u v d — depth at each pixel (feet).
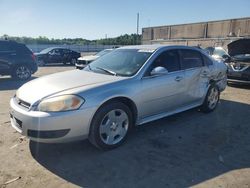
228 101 23.27
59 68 58.03
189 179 10.37
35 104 11.29
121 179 10.32
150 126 16.25
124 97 12.85
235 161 11.94
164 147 13.26
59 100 11.06
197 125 16.65
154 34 135.44
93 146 13.08
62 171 10.82
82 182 10.09
